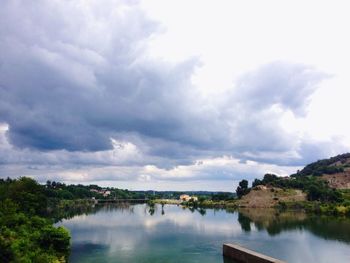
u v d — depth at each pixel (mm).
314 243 119812
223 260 94500
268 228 160750
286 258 97938
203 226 170625
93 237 132000
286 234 141250
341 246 114312
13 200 132250
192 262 91750
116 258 95438
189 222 190000
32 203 138750
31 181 150625
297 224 174375
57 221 185750
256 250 108625
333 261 94312
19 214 107438
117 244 117125
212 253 103562
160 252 104125
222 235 139500
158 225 174750
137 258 95750
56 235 91688
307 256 100125
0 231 83938
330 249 109438
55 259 81500
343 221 185375
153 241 124062
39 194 148000
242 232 147875
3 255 66188
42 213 153375
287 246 114875
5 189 144375
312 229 155125
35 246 83500
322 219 197250
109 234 140375
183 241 124375
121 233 143875
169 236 136125
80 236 134500
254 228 161000
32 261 73438
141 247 111938
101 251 104812
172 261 92562
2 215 100188
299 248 111438
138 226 169625
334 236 134875
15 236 84625
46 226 97000
